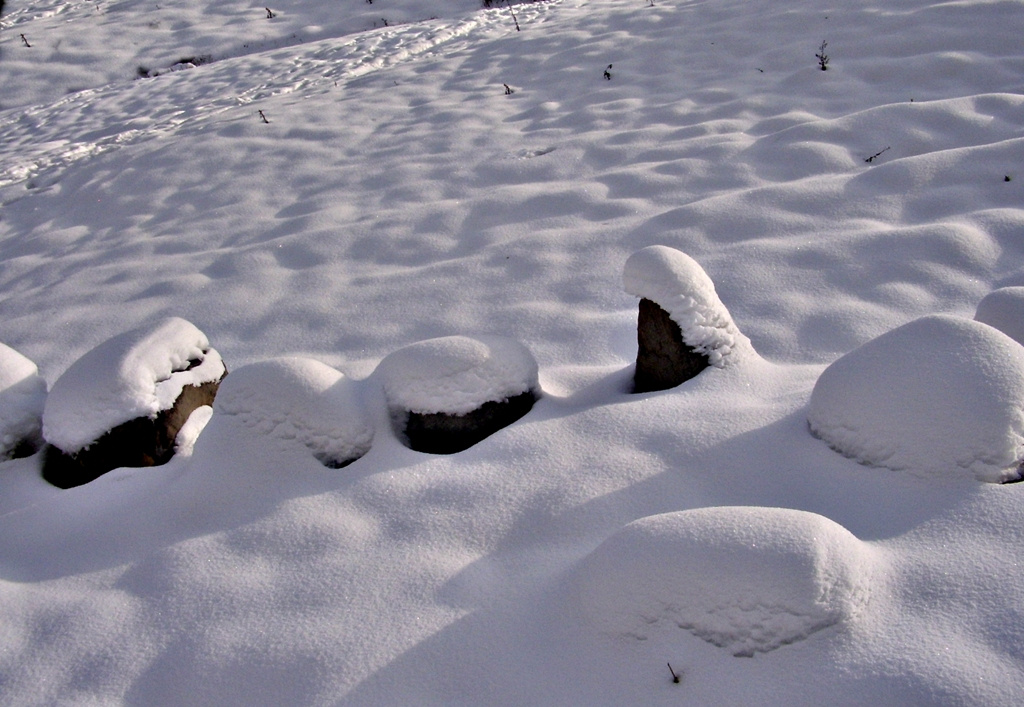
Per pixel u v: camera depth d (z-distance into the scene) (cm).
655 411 341
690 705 213
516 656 239
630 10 1101
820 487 288
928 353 287
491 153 795
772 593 218
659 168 705
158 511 332
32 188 917
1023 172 588
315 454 338
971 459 268
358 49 1214
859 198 596
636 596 230
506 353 365
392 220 691
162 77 1258
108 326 605
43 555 325
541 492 304
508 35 1132
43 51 1415
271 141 902
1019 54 784
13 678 262
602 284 556
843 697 203
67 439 377
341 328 558
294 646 255
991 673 198
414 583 273
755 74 857
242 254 676
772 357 449
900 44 838
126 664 262
